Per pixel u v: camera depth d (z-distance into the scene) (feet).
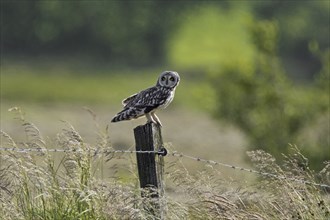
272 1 439.63
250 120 111.86
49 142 59.11
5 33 409.49
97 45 417.90
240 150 140.26
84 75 349.41
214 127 191.31
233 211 55.16
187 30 432.66
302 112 109.81
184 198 57.16
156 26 430.20
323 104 109.81
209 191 55.93
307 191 56.29
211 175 59.11
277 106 111.04
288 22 417.08
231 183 59.72
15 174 54.85
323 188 58.85
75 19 417.08
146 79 348.38
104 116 212.43
